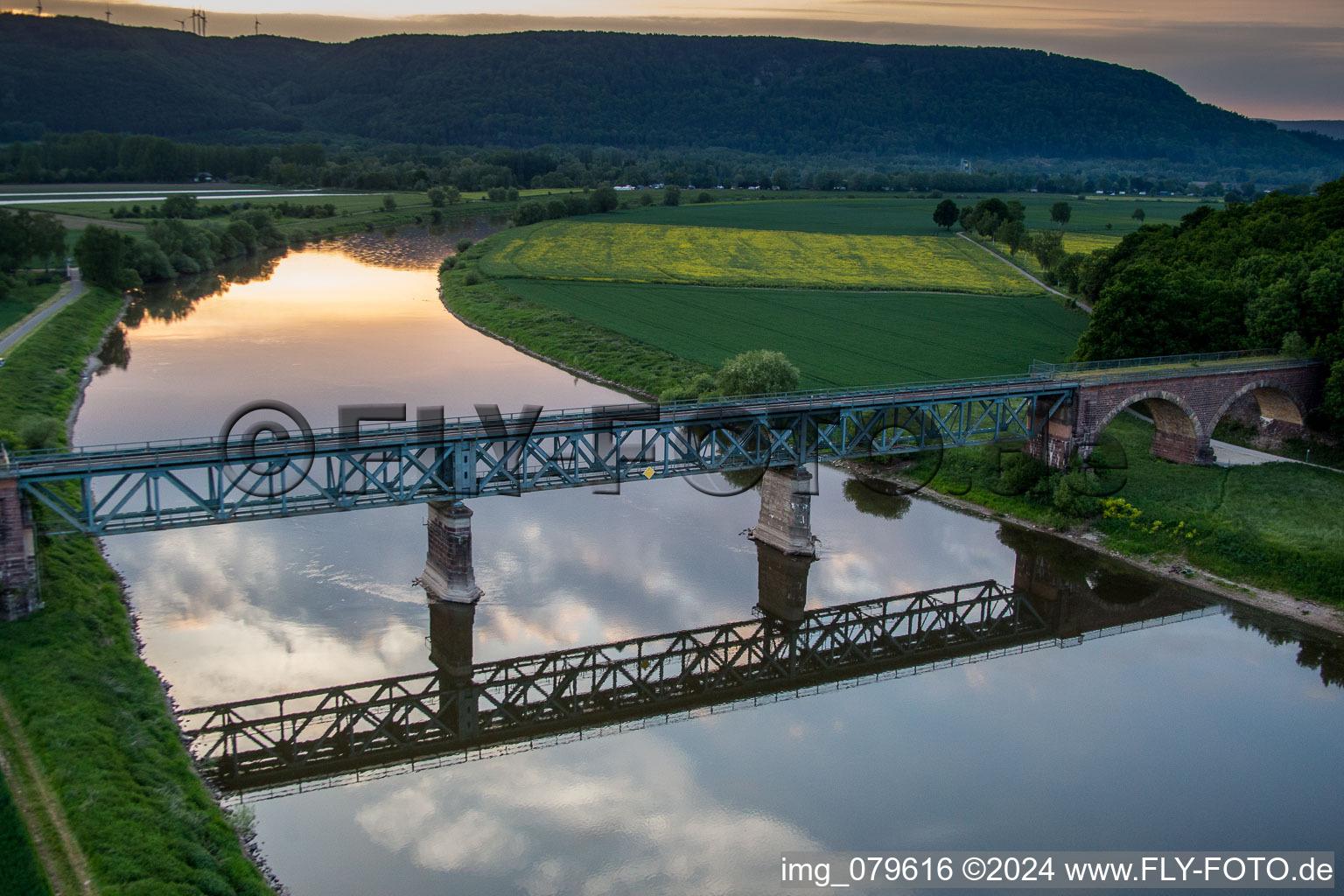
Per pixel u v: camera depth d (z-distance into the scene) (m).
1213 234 139.12
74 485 85.44
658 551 83.50
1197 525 84.62
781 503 83.50
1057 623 75.56
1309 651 70.62
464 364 140.38
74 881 38.41
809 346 141.00
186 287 197.50
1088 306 170.00
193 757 54.03
